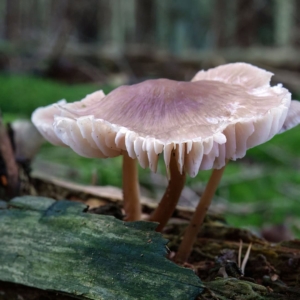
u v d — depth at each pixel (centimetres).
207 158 8
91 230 8
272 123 8
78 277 8
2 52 49
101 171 23
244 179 26
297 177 26
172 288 7
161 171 25
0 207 9
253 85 10
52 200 9
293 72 48
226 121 8
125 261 8
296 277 9
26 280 8
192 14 93
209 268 10
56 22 50
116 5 84
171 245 11
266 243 11
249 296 8
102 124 8
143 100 9
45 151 27
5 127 13
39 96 35
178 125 8
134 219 11
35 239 9
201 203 10
